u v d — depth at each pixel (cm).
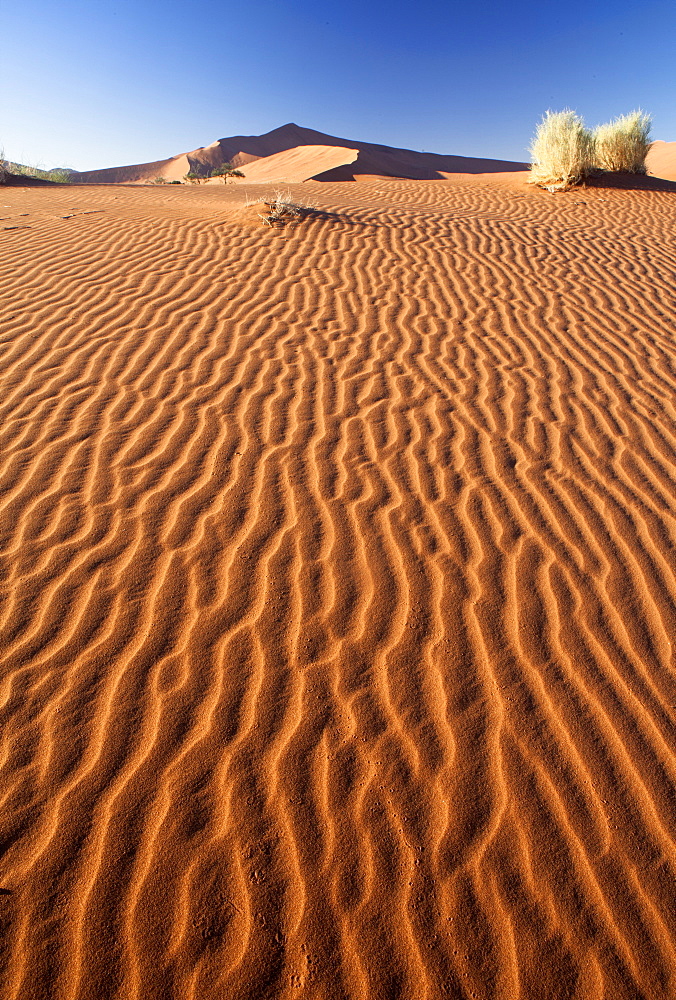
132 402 440
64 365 488
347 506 344
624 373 504
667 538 323
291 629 268
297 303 617
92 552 307
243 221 896
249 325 565
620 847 195
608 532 327
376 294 648
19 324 558
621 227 1012
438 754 221
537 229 967
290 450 392
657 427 427
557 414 441
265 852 192
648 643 264
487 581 295
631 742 225
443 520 334
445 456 390
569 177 1382
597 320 610
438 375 490
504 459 388
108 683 243
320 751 221
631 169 1526
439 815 203
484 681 247
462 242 857
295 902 181
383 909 180
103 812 201
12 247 790
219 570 299
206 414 429
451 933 176
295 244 802
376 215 992
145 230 873
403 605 281
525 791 210
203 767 215
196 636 264
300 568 301
